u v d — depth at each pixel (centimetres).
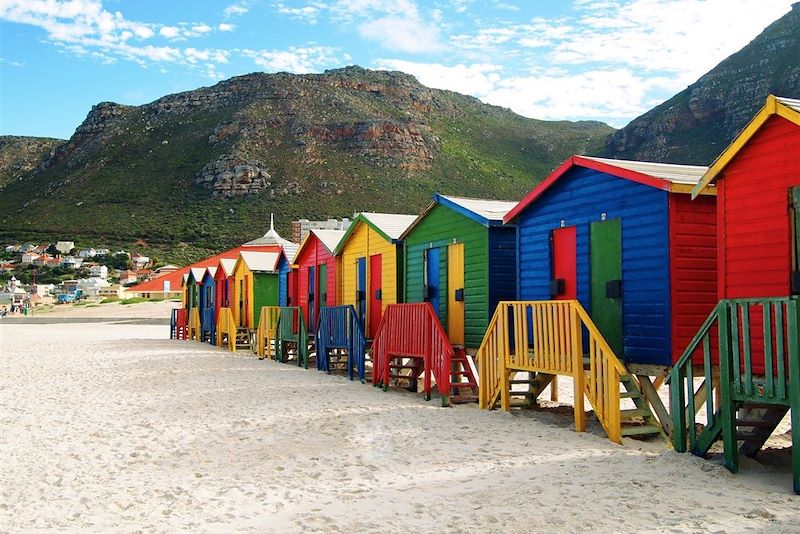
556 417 1183
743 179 898
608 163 1131
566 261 1226
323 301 2259
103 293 10675
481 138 17400
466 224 1495
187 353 2548
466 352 1476
